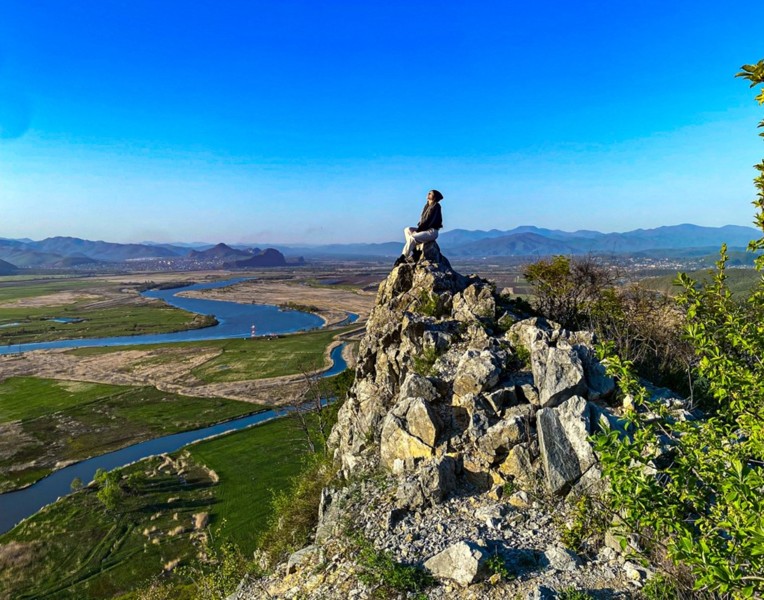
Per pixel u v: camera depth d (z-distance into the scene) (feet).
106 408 280.31
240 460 197.16
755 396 29.14
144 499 171.12
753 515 21.35
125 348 447.42
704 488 28.22
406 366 65.67
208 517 156.87
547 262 119.44
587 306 94.38
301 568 45.39
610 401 49.52
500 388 53.01
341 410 85.30
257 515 154.20
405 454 51.78
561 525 38.86
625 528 30.94
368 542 42.14
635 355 69.67
